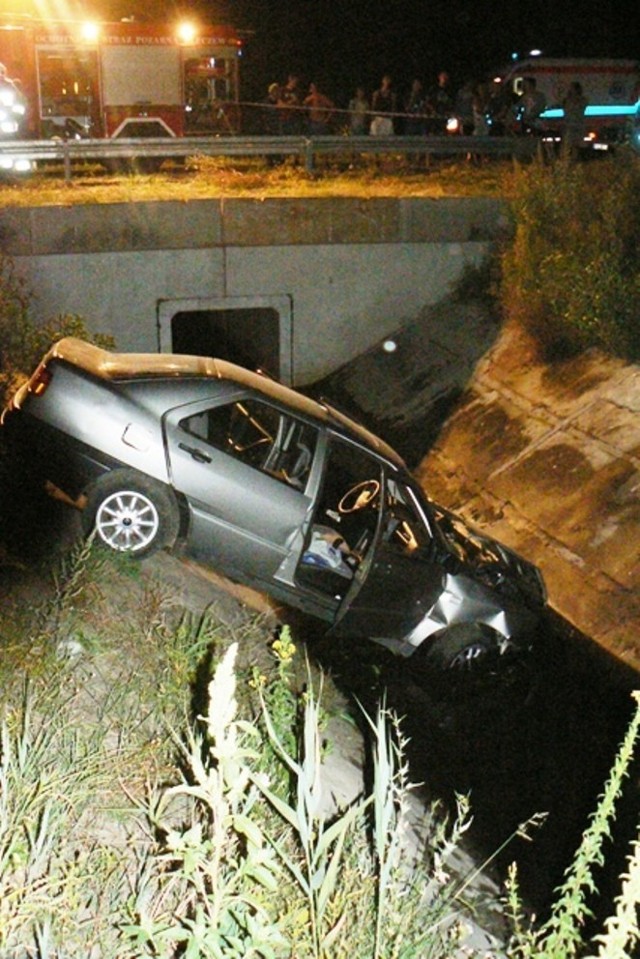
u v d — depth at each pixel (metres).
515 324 16.16
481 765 7.36
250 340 18.44
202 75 20.81
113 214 15.77
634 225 14.96
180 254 16.23
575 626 10.61
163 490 7.48
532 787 7.18
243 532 7.59
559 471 12.88
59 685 5.29
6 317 12.98
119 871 4.17
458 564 8.24
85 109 20.34
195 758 3.37
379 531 7.71
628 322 13.91
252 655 7.14
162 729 5.44
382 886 3.75
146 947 3.78
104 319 16.12
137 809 4.58
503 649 8.47
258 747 5.16
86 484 7.46
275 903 4.01
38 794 4.23
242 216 16.44
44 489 8.53
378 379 17.12
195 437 7.51
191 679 6.10
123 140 17.42
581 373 14.36
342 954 3.72
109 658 6.04
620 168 16.22
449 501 13.91
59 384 7.45
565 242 15.73
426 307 17.67
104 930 3.84
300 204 16.67
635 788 7.31
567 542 11.77
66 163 17.39
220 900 3.35
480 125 21.44
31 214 15.38
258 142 18.03
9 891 3.76
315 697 6.97
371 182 18.69
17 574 6.86
